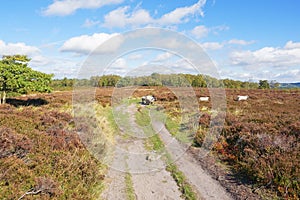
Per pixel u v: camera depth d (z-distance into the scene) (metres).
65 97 26.75
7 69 21.48
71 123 12.82
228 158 10.58
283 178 7.77
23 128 10.45
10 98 26.30
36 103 22.53
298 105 23.45
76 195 6.64
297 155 8.95
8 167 6.84
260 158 9.02
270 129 12.30
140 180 8.68
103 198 7.23
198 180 8.68
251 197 7.39
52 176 7.12
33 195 6.03
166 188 8.12
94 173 8.30
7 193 5.86
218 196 7.53
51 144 9.14
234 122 14.27
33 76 22.88
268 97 31.62
